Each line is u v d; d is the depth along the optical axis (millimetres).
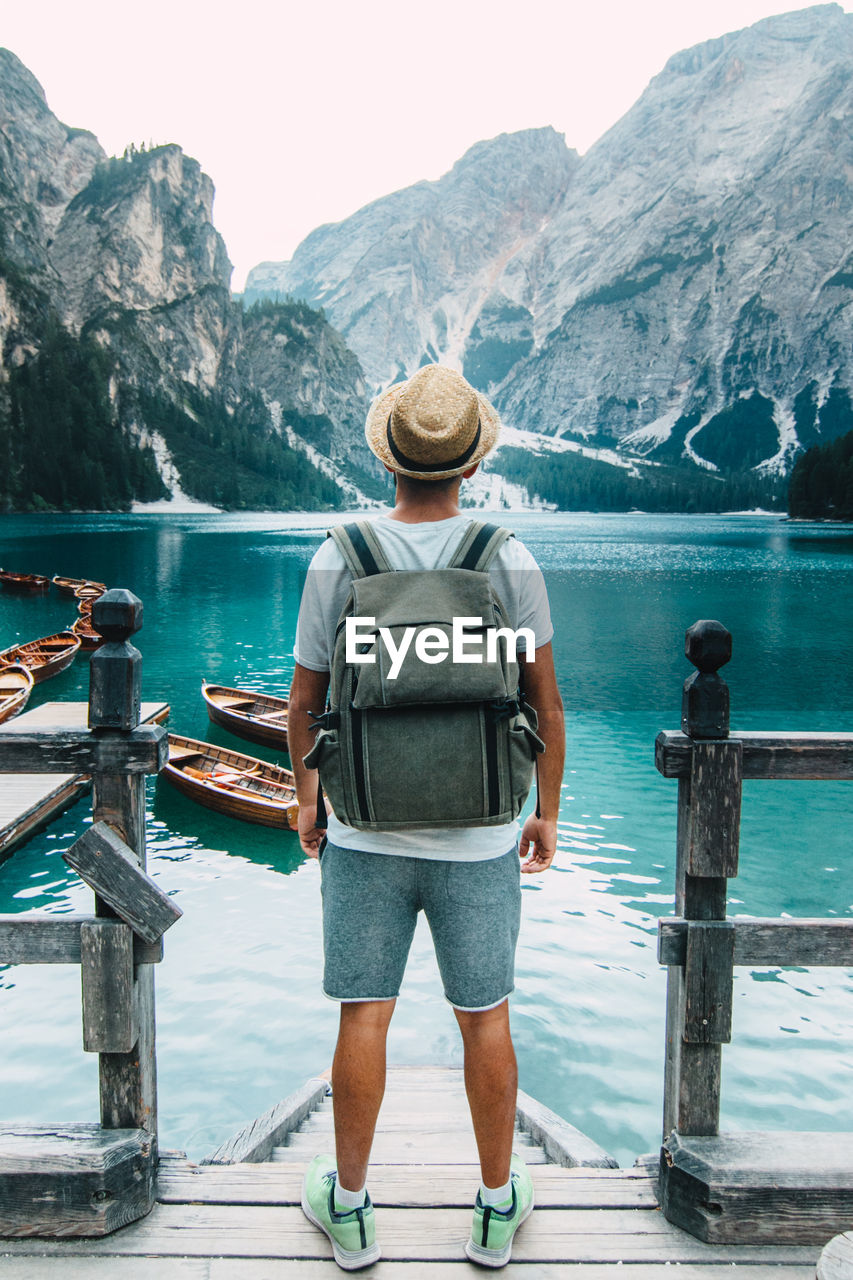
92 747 1979
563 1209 2104
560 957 7047
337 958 1861
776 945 2037
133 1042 2014
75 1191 1943
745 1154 2023
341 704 1683
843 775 2027
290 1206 2086
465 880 1806
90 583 41219
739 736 2029
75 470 168625
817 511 163750
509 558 1796
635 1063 5559
